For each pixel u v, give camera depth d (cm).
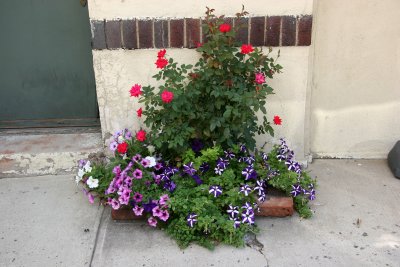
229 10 342
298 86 359
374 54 378
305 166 382
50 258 285
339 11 367
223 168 326
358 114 394
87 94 408
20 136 395
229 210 300
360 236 302
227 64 334
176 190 316
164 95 303
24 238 303
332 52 377
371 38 374
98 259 284
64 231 310
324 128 398
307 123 384
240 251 290
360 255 285
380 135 400
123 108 362
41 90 407
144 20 341
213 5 340
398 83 385
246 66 332
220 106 331
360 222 315
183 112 326
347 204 336
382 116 395
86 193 325
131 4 338
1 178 372
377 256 284
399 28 371
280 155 338
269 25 343
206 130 336
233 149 338
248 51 320
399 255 284
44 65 400
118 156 327
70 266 279
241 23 342
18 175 373
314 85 385
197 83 330
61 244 297
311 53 365
